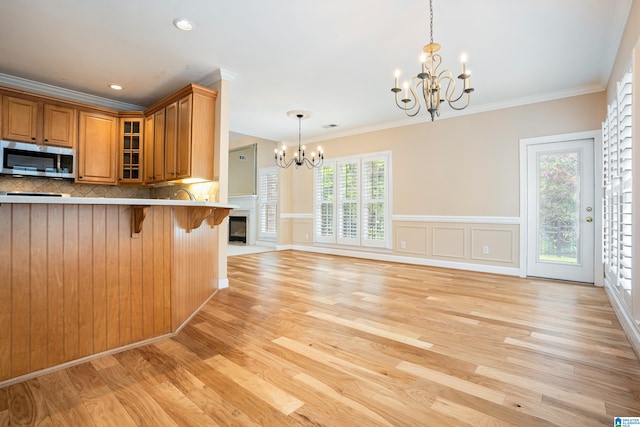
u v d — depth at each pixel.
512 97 4.45
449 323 2.59
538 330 2.44
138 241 2.17
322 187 6.98
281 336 2.32
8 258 1.65
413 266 5.27
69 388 1.62
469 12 2.56
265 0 2.42
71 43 3.06
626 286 2.45
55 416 1.40
